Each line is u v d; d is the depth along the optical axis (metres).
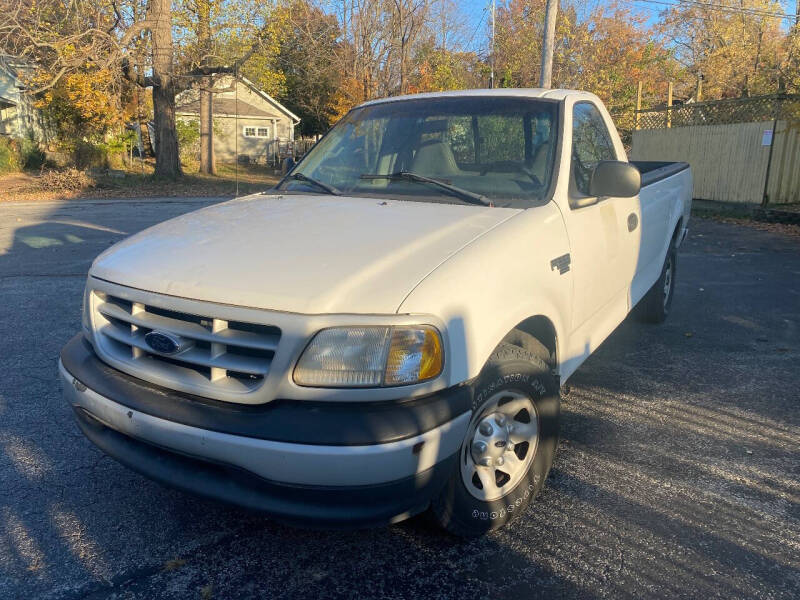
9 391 4.52
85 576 2.70
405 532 3.01
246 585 2.65
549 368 3.01
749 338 5.89
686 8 39.19
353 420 2.19
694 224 13.95
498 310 2.58
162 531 3.01
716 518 3.10
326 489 2.19
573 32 34.38
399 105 4.07
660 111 17.81
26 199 19.67
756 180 14.90
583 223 3.48
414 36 26.36
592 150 3.93
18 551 2.85
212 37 23.89
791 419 4.20
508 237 2.81
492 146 3.61
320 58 28.69
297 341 2.21
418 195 3.35
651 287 5.49
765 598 2.56
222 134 41.72
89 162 27.64
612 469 3.56
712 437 3.94
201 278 2.46
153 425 2.39
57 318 6.26
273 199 3.52
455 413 2.34
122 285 2.63
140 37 22.02
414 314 2.27
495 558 2.81
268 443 2.18
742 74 36.38
